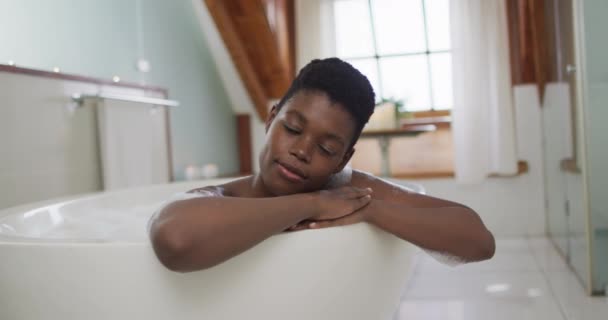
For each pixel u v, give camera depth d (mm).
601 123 1854
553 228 2662
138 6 2398
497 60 2803
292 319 712
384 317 890
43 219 1176
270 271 678
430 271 2260
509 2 2889
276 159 743
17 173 1569
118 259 651
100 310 673
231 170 3357
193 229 589
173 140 2645
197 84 2941
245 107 3408
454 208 798
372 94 810
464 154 2803
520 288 1954
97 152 1949
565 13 2064
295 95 769
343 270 731
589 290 1841
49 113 1704
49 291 681
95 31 2074
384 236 799
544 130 2805
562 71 2189
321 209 726
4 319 744
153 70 2500
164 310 666
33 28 1741
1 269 700
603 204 1846
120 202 1517
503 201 2953
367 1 3266
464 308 1751
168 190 1692
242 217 619
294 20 3217
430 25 3285
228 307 674
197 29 2965
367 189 789
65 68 1890
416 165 3150
